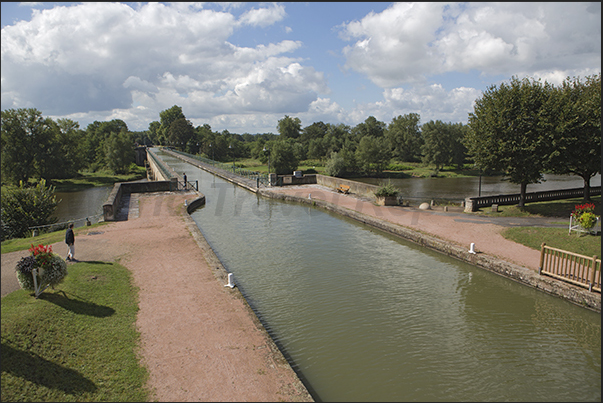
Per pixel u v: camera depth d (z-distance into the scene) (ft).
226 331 32.71
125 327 32.58
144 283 42.80
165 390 25.04
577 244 53.67
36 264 33.71
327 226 79.71
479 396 28.22
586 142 76.02
